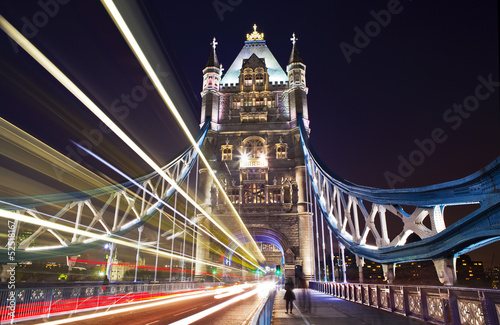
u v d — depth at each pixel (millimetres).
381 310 14648
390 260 16922
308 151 51125
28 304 12336
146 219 41781
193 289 40500
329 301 20281
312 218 52969
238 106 65312
